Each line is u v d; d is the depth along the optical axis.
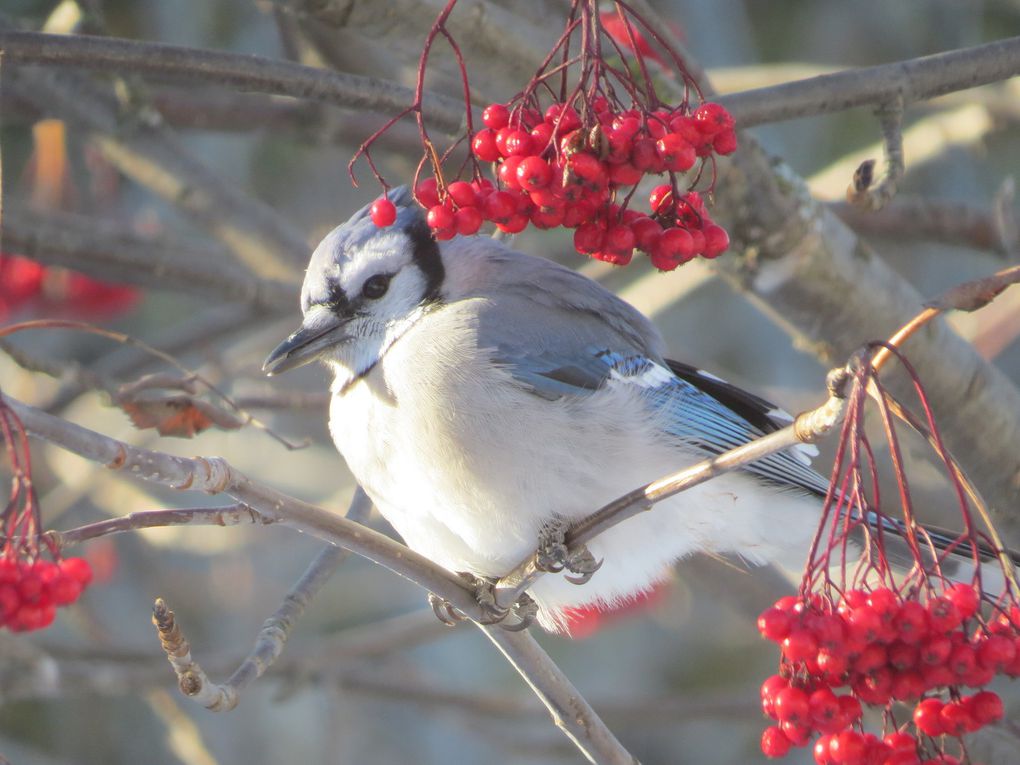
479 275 8.45
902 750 5.80
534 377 7.89
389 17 7.94
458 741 16.92
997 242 12.48
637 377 8.29
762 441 6.02
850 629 5.64
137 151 13.09
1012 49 7.82
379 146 13.04
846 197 7.56
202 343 13.27
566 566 7.40
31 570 6.35
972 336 12.37
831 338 9.11
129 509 14.02
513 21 8.13
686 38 13.95
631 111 6.27
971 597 5.71
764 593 10.57
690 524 8.14
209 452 15.84
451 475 7.81
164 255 12.57
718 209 8.59
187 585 16.31
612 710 12.66
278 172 16.62
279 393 10.73
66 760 15.97
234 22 15.53
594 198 6.19
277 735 16.08
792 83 7.88
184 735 12.72
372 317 8.22
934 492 10.78
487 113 6.33
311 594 7.70
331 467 15.63
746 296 9.28
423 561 7.07
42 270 14.15
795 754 17.34
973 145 13.85
